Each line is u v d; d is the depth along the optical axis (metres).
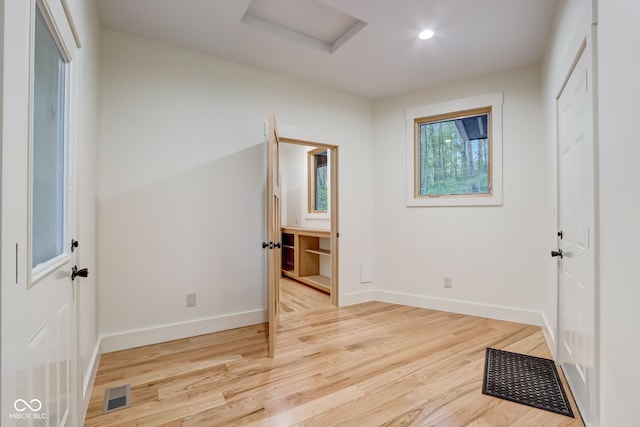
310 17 2.46
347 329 2.91
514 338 2.67
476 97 3.28
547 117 2.66
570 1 1.81
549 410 1.68
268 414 1.65
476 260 3.29
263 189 3.12
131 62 2.52
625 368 1.11
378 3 2.15
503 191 3.15
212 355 2.35
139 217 2.54
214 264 2.86
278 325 2.97
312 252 4.88
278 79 3.22
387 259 3.82
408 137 3.67
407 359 2.29
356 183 3.79
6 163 0.71
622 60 1.12
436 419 1.61
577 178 1.77
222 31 2.48
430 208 3.54
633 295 1.05
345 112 3.69
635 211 1.04
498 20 2.33
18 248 0.77
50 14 1.05
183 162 2.72
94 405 1.72
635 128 1.03
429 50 2.76
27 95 0.84
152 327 2.57
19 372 0.78
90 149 1.94
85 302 1.74
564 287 2.09
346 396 1.81
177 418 1.61
